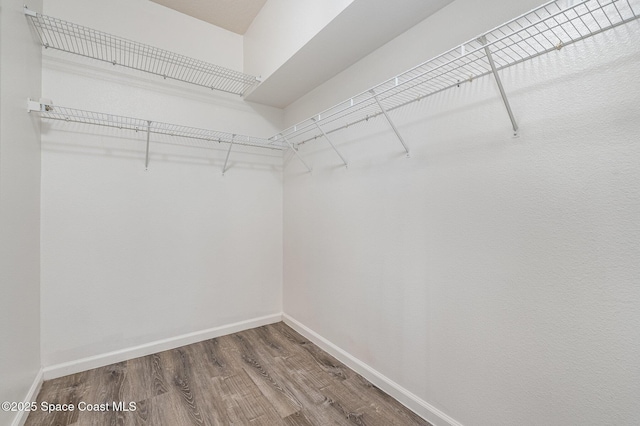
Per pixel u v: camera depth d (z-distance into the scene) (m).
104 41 1.92
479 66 1.24
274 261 2.72
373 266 1.78
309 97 2.37
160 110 2.14
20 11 1.43
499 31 1.17
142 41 2.07
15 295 1.34
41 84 1.71
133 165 2.03
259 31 2.26
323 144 2.22
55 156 1.76
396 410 1.52
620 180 0.88
